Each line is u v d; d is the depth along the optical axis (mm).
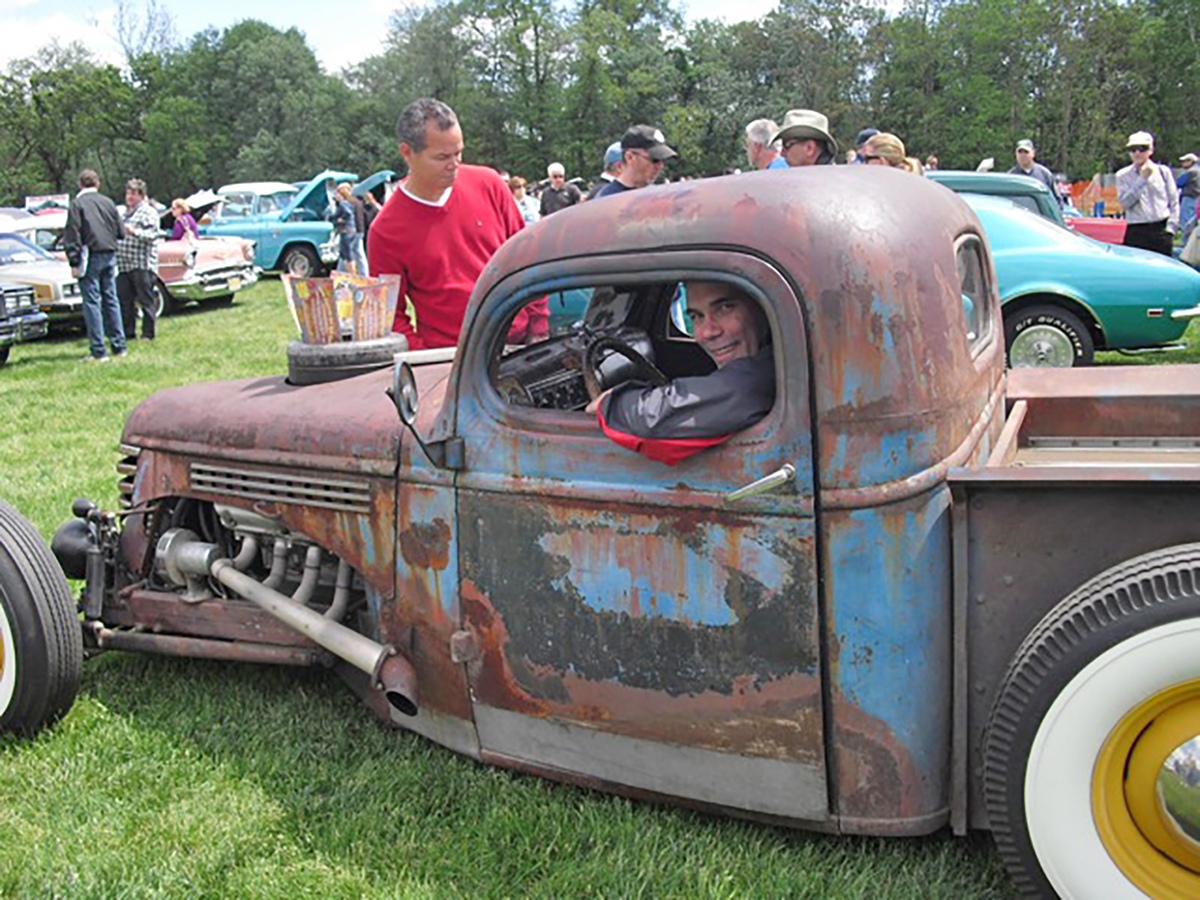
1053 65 62719
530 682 2629
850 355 2127
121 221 11727
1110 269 7379
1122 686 1970
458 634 2686
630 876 2455
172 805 2863
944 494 2217
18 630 3121
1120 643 1958
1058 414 3266
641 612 2414
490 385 2582
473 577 2652
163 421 3359
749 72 80625
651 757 2521
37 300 13430
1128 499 2066
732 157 73625
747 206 2234
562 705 2602
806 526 2191
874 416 2135
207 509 3492
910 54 70062
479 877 2518
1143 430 3195
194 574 3328
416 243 4023
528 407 2582
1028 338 7551
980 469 2113
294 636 3236
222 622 3336
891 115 72688
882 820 2301
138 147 84688
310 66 87250
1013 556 2158
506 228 4289
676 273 2277
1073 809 2057
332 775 2980
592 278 2379
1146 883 2031
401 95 81812
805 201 2201
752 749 2373
